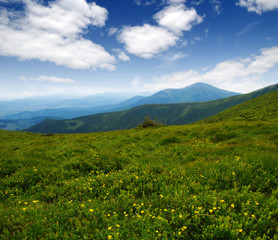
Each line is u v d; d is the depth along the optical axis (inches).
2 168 321.4
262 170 227.6
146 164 314.7
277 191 179.2
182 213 161.8
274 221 140.4
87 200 205.9
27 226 154.3
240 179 216.8
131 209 172.2
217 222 144.2
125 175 263.4
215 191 191.6
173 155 423.5
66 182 260.5
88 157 373.1
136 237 134.0
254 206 158.7
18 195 239.1
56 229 151.3
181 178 233.8
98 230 143.6
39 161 378.9
